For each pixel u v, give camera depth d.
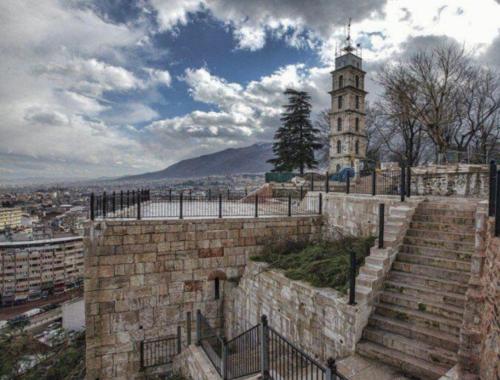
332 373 4.02
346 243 10.80
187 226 11.37
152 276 10.89
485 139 34.06
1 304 46.44
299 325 8.07
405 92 30.66
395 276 7.29
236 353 8.18
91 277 10.20
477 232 5.03
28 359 17.81
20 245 50.47
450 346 5.43
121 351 10.50
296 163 40.47
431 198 10.26
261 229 12.59
